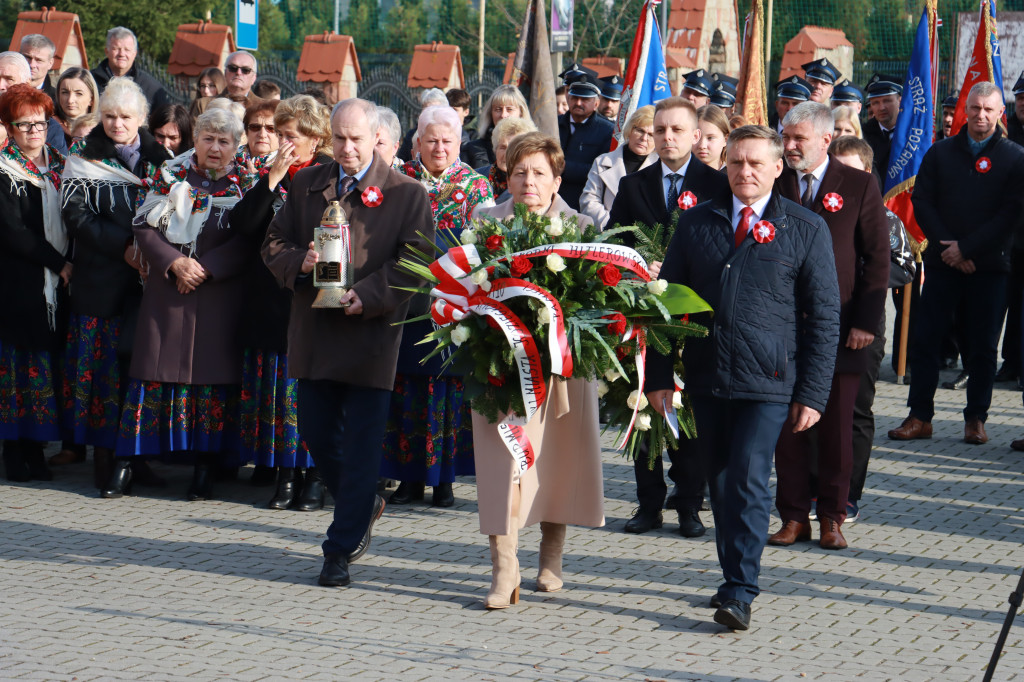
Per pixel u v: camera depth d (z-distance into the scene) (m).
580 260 5.53
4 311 8.04
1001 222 9.68
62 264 8.11
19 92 8.06
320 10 36.22
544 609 5.87
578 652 5.29
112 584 6.07
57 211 8.11
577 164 11.23
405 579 6.28
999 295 9.77
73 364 8.08
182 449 7.75
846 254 6.81
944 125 13.88
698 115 7.48
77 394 7.96
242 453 7.71
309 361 6.14
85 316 7.96
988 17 12.34
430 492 8.17
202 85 12.06
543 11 11.95
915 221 10.91
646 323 5.64
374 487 6.19
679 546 6.99
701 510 7.79
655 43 11.98
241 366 7.73
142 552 6.63
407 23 35.19
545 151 6.13
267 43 35.38
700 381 5.67
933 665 5.26
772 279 5.55
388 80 23.67
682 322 5.55
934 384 9.95
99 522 7.22
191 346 7.63
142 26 31.33
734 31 29.69
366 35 35.25
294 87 22.67
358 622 5.61
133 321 7.98
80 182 7.86
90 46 30.94
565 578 6.34
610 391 5.95
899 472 8.89
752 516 5.58
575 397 5.91
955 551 7.02
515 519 5.82
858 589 6.30
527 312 5.54
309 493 7.67
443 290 5.60
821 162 6.87
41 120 8.12
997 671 5.21
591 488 5.96
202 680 4.84
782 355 5.57
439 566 6.52
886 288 6.85
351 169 6.16
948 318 9.91
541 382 5.50
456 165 7.80
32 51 10.78
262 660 5.08
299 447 7.58
